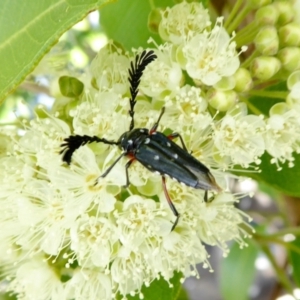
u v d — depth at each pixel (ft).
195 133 0.44
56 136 0.44
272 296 0.68
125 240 0.43
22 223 0.45
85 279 0.45
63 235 0.44
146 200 0.43
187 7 0.46
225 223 0.46
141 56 0.42
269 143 0.45
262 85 0.47
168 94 0.44
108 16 0.54
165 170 0.41
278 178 0.48
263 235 0.60
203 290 1.05
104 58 0.46
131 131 0.42
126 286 0.46
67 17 0.36
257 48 0.44
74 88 0.45
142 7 0.53
